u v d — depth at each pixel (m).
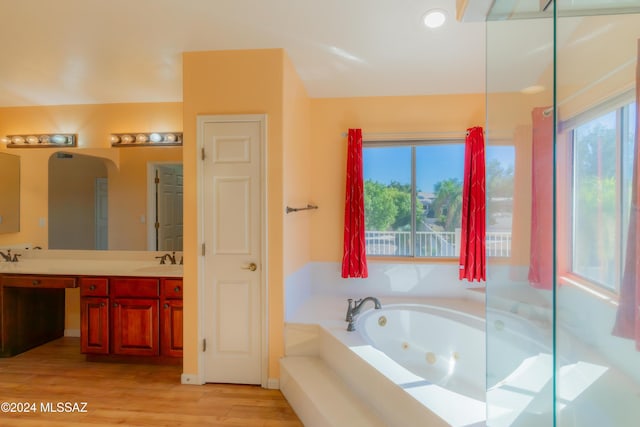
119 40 2.48
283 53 2.63
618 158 1.42
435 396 1.69
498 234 1.59
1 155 3.75
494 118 1.64
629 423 1.35
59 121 3.73
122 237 3.65
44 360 3.15
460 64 2.88
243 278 2.69
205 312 2.70
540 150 1.41
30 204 3.73
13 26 2.29
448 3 2.09
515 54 1.46
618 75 1.44
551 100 1.40
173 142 3.62
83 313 3.08
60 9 2.12
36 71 2.96
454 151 3.57
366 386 2.07
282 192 2.66
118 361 3.10
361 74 3.07
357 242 3.51
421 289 3.53
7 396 2.52
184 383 2.70
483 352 2.67
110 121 3.70
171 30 2.38
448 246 3.60
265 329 2.67
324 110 3.65
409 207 3.66
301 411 2.23
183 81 2.69
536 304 1.37
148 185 3.64
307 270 3.52
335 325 2.68
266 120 2.64
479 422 1.54
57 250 3.71
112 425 2.18
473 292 3.36
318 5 2.11
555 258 1.38
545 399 1.35
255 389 2.63
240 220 2.68
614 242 1.40
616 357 1.36
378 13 2.18
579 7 1.47
